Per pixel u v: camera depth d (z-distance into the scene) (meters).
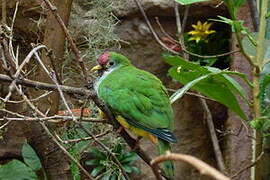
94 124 5.71
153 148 6.32
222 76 3.76
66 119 3.39
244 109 5.71
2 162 6.21
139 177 6.20
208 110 5.75
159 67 6.51
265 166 5.20
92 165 6.14
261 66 3.80
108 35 6.38
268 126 3.83
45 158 4.62
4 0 4.38
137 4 5.83
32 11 6.21
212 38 6.41
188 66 3.85
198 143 6.38
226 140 6.15
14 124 6.13
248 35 3.83
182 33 5.96
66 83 6.22
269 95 4.27
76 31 6.36
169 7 6.37
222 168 5.41
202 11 6.37
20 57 6.40
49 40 4.78
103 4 6.41
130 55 6.52
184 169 6.38
